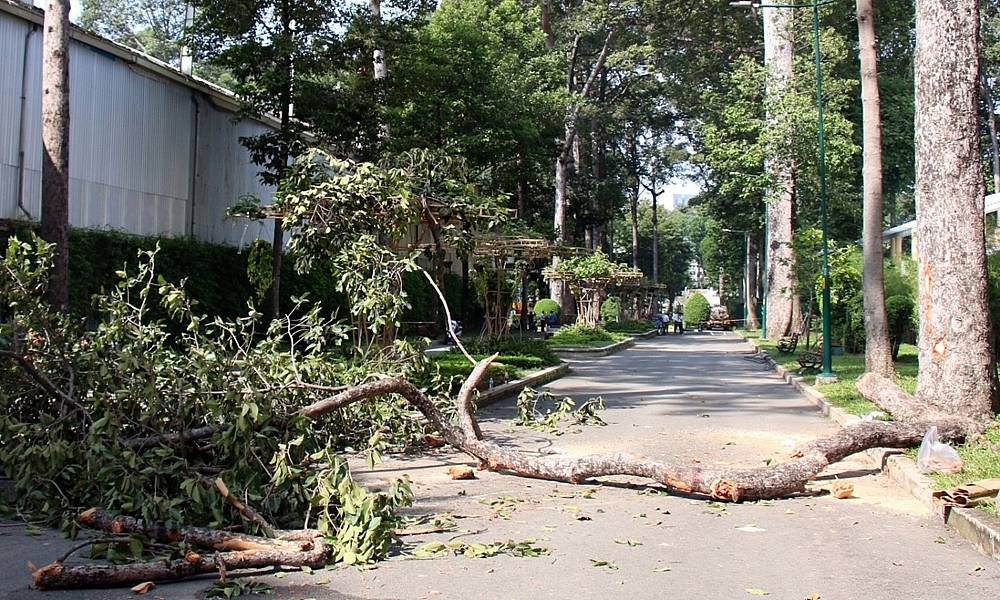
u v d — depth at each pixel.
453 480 8.95
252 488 6.60
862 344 30.23
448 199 14.37
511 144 32.09
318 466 8.52
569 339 38.06
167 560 5.44
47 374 8.08
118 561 5.53
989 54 44.88
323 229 12.70
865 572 5.73
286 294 25.95
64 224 13.75
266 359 8.80
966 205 10.90
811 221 40.34
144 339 8.33
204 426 7.73
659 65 46.12
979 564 5.93
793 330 37.62
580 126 48.69
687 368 26.75
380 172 12.95
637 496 8.27
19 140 17.31
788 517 7.40
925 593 5.28
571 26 44.06
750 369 26.36
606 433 12.30
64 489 7.20
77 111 18.95
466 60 30.75
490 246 25.59
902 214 61.19
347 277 11.57
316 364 9.72
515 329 47.31
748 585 5.41
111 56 19.98
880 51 42.16
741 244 68.31
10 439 7.34
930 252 11.06
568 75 47.84
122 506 6.27
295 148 21.45
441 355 22.56
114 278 18.92
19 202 17.28
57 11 13.80
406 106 29.64
